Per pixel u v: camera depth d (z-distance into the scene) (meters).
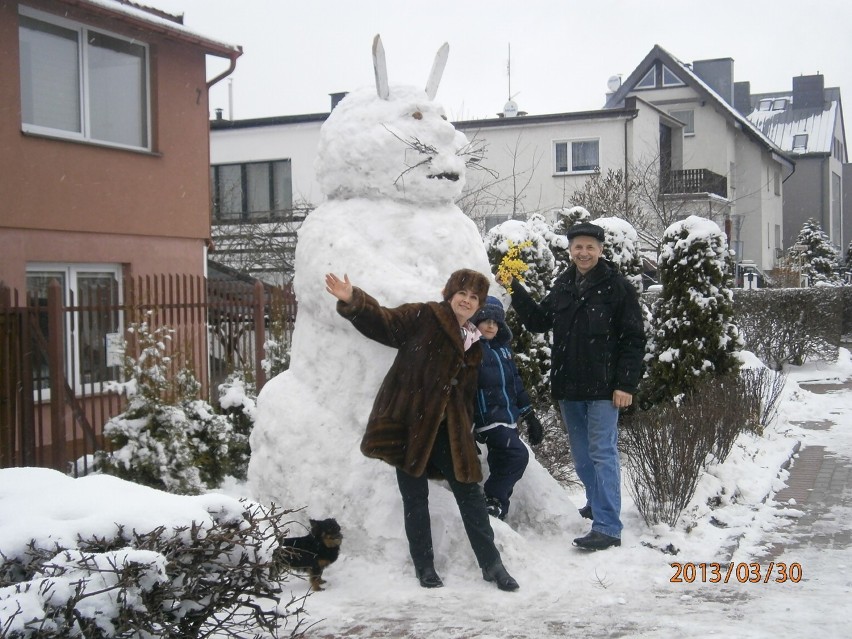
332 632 4.33
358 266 5.43
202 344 9.77
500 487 5.44
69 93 11.84
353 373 5.51
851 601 4.70
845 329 26.09
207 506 3.76
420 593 4.86
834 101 56.75
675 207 25.66
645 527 5.96
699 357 9.33
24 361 8.11
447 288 5.00
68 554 3.15
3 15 10.66
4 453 7.98
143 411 7.75
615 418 5.74
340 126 5.79
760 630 4.24
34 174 11.08
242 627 4.29
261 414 5.71
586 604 4.67
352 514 5.29
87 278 12.02
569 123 25.88
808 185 50.91
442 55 6.04
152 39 12.87
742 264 32.78
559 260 10.46
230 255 22.36
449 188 5.79
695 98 34.72
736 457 8.10
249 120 24.48
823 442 10.37
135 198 12.59
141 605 3.17
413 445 4.80
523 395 5.73
